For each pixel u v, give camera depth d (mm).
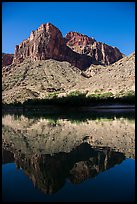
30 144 19812
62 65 187250
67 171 11938
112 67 154125
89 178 10789
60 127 32500
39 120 45000
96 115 56312
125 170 11859
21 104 105812
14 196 8859
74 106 93125
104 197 8695
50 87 152750
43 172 11859
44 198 8672
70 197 8727
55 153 16172
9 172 11891
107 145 18734
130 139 21297
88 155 15383
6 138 23422
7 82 158375
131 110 72312
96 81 143750
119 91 112938
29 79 163250
